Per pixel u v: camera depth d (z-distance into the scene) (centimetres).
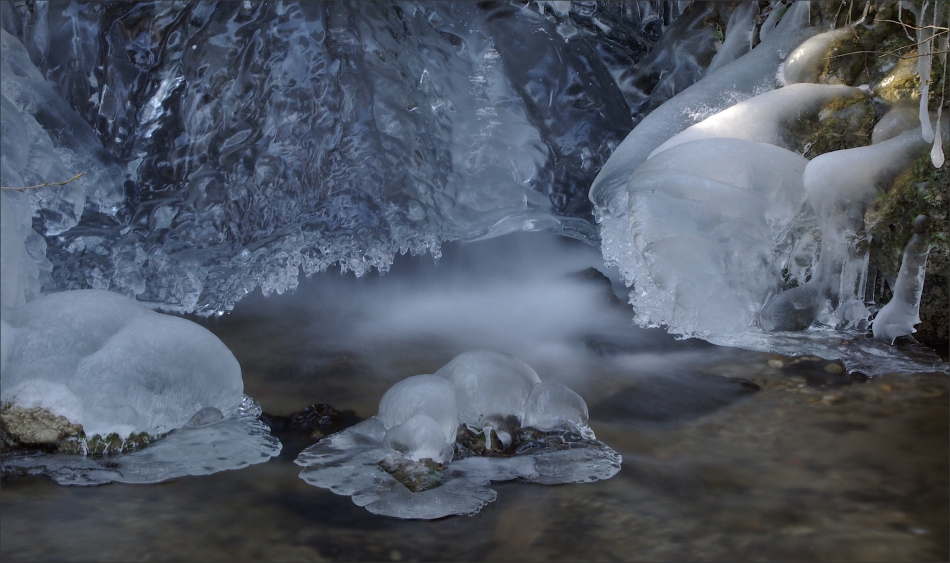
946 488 276
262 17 590
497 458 309
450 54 634
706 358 415
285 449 321
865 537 248
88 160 562
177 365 337
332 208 553
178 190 586
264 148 573
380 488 284
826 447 311
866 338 421
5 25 603
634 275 475
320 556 241
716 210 408
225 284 517
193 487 285
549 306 506
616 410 359
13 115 460
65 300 342
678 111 493
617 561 238
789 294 435
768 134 445
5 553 238
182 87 606
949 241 393
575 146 617
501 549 246
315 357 429
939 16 423
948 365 384
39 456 309
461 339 456
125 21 607
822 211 411
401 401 319
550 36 638
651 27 686
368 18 597
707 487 285
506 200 604
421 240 556
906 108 434
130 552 240
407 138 580
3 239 304
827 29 494
